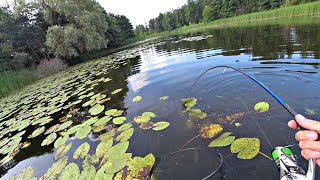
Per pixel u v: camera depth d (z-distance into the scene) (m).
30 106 6.14
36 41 19.67
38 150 3.40
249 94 3.63
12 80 11.75
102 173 2.35
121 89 5.59
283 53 5.92
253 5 39.22
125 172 2.30
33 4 19.75
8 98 9.02
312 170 1.22
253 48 7.59
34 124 4.48
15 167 3.11
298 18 16.69
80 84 7.54
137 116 3.68
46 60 18.47
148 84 5.57
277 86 3.73
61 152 3.08
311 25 10.84
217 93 3.95
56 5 19.45
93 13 22.94
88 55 21.42
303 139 0.84
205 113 3.28
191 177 2.09
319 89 3.32
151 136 2.96
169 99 4.18
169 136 2.88
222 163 2.17
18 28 19.34
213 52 8.48
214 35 16.45
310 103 2.97
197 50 9.96
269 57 5.79
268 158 2.11
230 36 13.28
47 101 6.19
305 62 4.70
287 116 2.74
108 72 8.84
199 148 2.50
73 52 18.47
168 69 6.92
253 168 2.03
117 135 3.16
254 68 4.98
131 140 2.96
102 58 16.73
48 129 4.07
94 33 20.64
